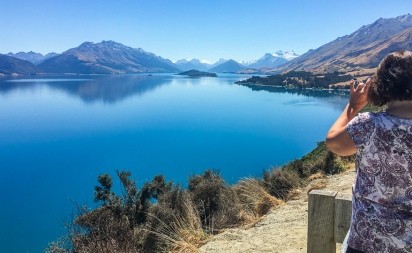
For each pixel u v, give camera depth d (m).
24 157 48.56
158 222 6.07
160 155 48.41
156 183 9.61
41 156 49.09
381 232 1.33
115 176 35.47
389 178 1.32
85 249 5.08
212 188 6.97
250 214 6.23
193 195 7.15
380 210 1.35
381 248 1.34
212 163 42.09
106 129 74.88
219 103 124.50
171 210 6.31
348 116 1.56
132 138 63.75
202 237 5.14
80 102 135.88
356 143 1.40
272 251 4.05
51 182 35.41
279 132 66.62
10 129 74.38
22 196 30.50
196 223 5.64
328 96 135.62
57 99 146.75
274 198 6.75
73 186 33.72
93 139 62.97
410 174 1.28
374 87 1.43
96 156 48.50
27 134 68.31
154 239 5.79
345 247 1.52
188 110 107.00
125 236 5.80
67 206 26.97
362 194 1.41
